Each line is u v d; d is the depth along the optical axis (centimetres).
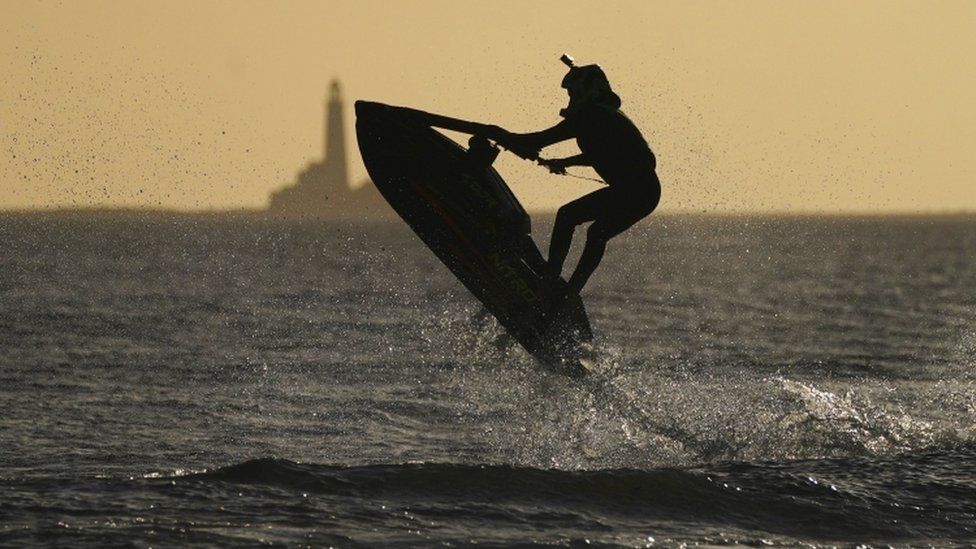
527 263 4066
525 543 2772
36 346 9600
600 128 3884
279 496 3091
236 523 2842
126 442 5116
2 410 6034
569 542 2797
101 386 7112
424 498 3123
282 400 6488
